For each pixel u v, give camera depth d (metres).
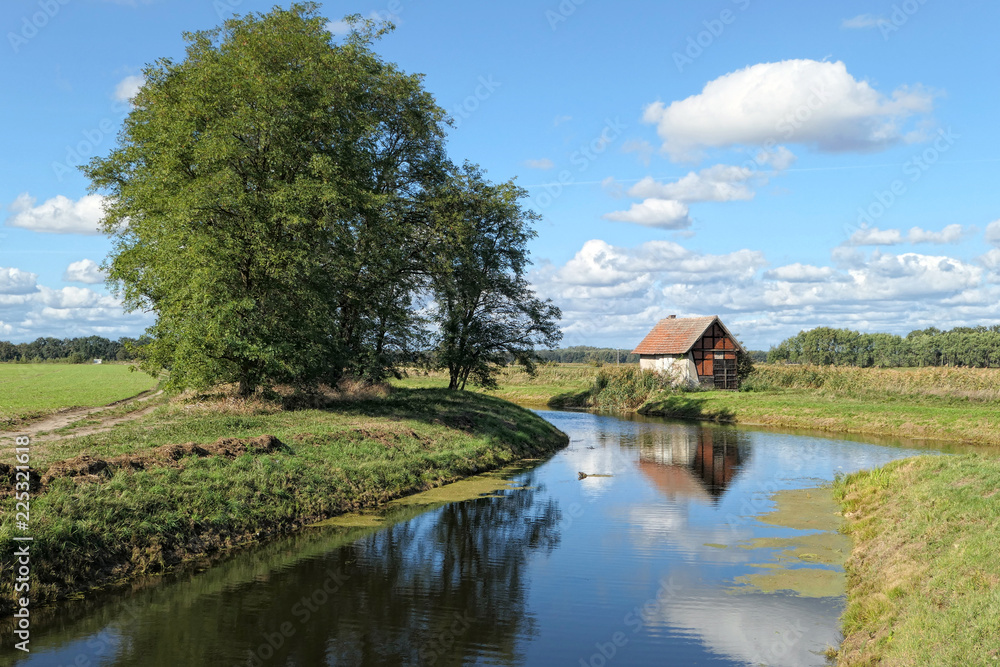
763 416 43.81
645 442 33.91
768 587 11.55
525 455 28.31
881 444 32.50
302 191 22.34
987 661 6.52
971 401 40.34
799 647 9.07
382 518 16.28
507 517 16.69
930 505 12.54
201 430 19.02
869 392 46.28
